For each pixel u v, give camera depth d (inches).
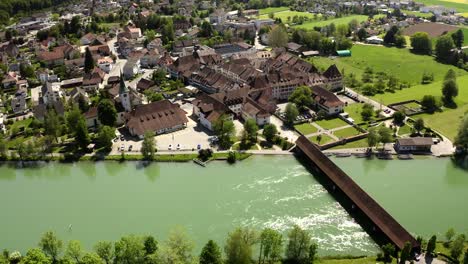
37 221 6722.4
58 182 7854.3
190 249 5251.0
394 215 6658.5
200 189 7440.9
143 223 6565.0
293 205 6934.1
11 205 7185.0
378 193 7244.1
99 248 5216.5
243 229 5777.6
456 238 5649.6
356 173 7859.3
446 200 7066.9
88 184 7746.1
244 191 7342.5
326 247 5979.3
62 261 5093.5
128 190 7490.2
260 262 5580.7
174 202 7076.8
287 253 5649.6
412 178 7711.6
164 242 5595.5
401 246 5689.0
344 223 6491.1
